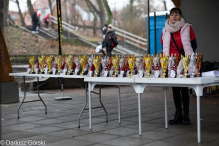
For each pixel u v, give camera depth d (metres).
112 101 8.23
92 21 37.00
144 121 5.55
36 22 22.88
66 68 5.53
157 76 4.33
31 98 9.00
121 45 24.78
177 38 5.07
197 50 10.55
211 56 10.36
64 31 26.14
